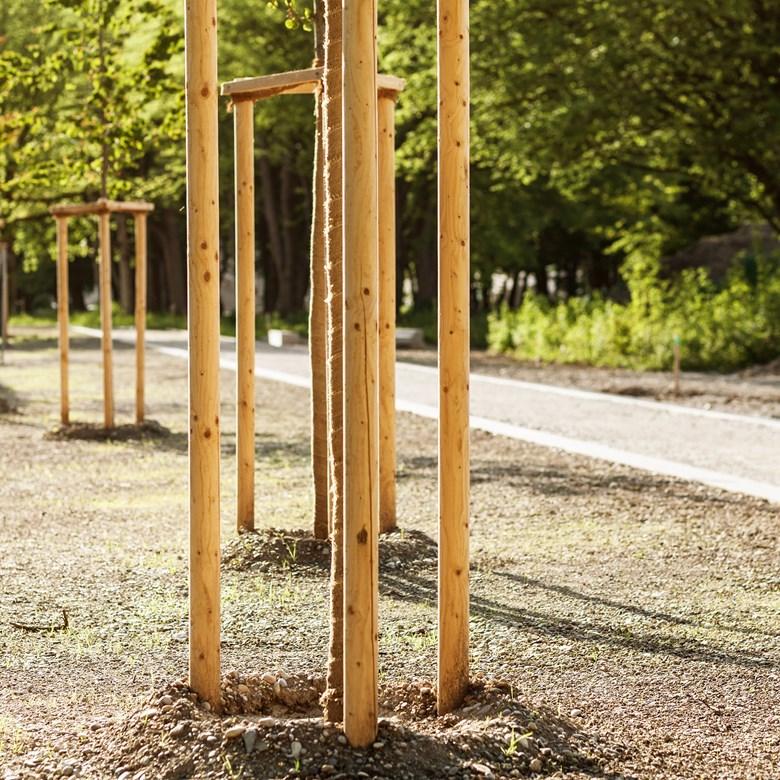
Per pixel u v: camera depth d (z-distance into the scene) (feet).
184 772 12.85
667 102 90.02
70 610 21.03
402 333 112.78
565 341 98.63
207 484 14.75
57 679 17.11
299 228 159.22
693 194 133.69
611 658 18.37
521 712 14.39
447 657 14.80
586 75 85.56
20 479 36.19
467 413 14.73
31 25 114.21
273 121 124.47
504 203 147.43
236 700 15.21
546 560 25.11
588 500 32.24
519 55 86.63
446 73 14.51
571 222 152.46
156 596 22.03
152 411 56.13
